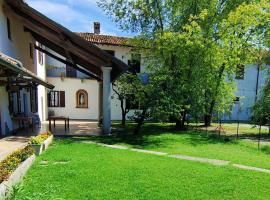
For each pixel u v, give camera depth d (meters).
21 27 14.41
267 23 17.19
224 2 17.30
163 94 14.16
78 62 17.48
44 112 21.11
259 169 7.99
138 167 7.47
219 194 5.71
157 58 17.31
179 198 5.39
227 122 25.30
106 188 5.75
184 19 16.80
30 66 16.69
